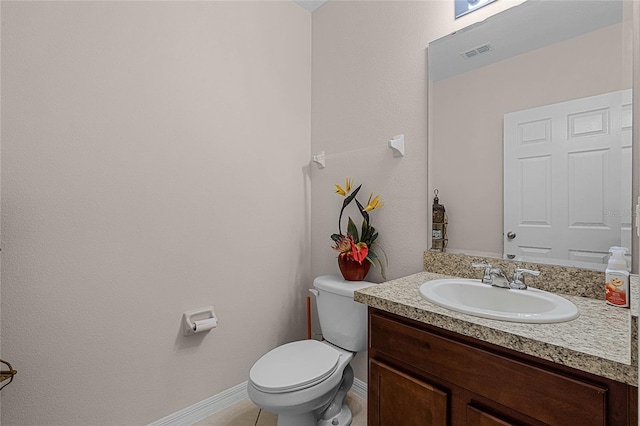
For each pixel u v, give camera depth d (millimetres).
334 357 1572
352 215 1993
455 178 1507
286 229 2145
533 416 824
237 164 1898
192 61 1719
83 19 1397
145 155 1568
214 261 1808
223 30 1838
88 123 1412
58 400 1353
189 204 1713
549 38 1232
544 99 1242
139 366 1559
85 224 1409
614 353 729
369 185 1887
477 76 1429
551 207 1223
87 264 1416
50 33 1323
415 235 1665
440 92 1554
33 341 1297
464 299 1312
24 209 1273
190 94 1711
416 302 1131
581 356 735
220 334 1836
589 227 1135
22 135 1267
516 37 1315
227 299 1862
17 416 1265
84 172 1405
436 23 1575
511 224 1330
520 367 846
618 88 1077
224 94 1841
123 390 1514
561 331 862
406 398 1106
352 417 1738
